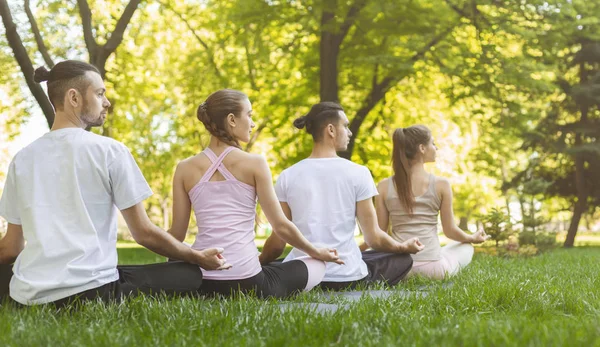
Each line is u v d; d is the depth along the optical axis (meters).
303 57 17.36
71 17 14.97
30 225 3.53
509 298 4.15
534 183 12.40
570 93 23.42
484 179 35.53
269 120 18.98
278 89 18.19
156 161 24.36
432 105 19.83
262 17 15.27
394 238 6.10
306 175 5.20
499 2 15.73
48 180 3.56
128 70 17.98
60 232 3.51
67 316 3.39
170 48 20.09
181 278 4.00
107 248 3.67
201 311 3.54
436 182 6.09
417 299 4.12
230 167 4.36
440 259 6.03
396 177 6.09
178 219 4.51
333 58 15.67
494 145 20.16
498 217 11.23
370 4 14.31
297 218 5.18
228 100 4.39
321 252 4.73
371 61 14.91
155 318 3.36
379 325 3.24
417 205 6.04
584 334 2.86
